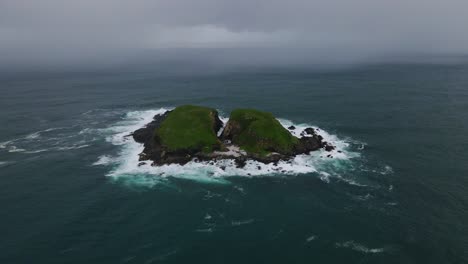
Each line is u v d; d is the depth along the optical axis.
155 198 56.94
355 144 79.75
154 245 45.31
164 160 69.25
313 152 73.50
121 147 80.56
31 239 46.72
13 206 55.34
